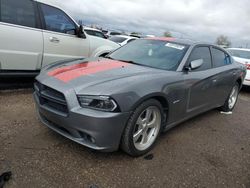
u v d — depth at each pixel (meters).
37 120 4.07
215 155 3.65
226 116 5.55
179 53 4.13
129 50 4.53
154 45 4.47
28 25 5.21
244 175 3.22
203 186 2.90
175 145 3.79
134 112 3.03
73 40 6.02
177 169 3.16
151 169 3.09
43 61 5.55
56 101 3.04
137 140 3.30
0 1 4.77
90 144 2.94
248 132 4.75
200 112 4.60
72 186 2.63
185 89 3.81
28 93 5.41
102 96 2.82
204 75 4.30
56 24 5.72
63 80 3.14
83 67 3.58
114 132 2.90
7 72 5.13
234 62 5.68
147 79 3.29
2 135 3.47
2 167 2.78
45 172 2.79
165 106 3.55
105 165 3.05
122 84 3.02
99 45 6.64
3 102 4.70
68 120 2.93
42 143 3.38
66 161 3.04
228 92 5.45
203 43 4.65
